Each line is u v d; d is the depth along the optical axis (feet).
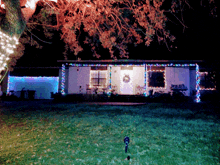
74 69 59.62
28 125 24.58
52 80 66.33
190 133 20.80
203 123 25.44
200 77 56.65
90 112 34.37
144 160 14.06
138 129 22.31
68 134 20.45
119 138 19.10
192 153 15.30
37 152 15.58
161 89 57.16
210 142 17.92
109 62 53.21
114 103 48.67
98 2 22.81
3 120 27.81
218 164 13.48
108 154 15.12
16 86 67.10
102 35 26.45
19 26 13.64
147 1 22.04
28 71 67.05
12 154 15.21
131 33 28.35
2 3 12.40
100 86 58.80
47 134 20.48
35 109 38.68
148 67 57.93
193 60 50.19
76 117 29.50
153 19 22.67
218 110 36.65
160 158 14.40
